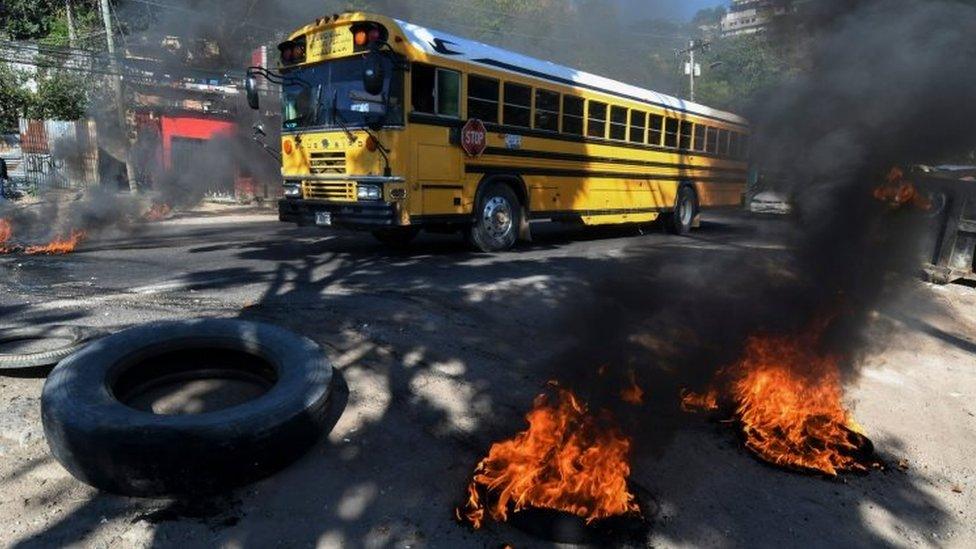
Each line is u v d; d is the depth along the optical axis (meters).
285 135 8.12
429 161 7.48
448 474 2.94
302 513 2.62
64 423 2.59
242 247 9.13
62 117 24.20
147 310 4.90
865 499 2.92
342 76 7.44
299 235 11.17
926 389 4.24
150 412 2.98
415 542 2.46
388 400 3.57
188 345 3.52
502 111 8.38
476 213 8.23
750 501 2.84
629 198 11.05
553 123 9.23
